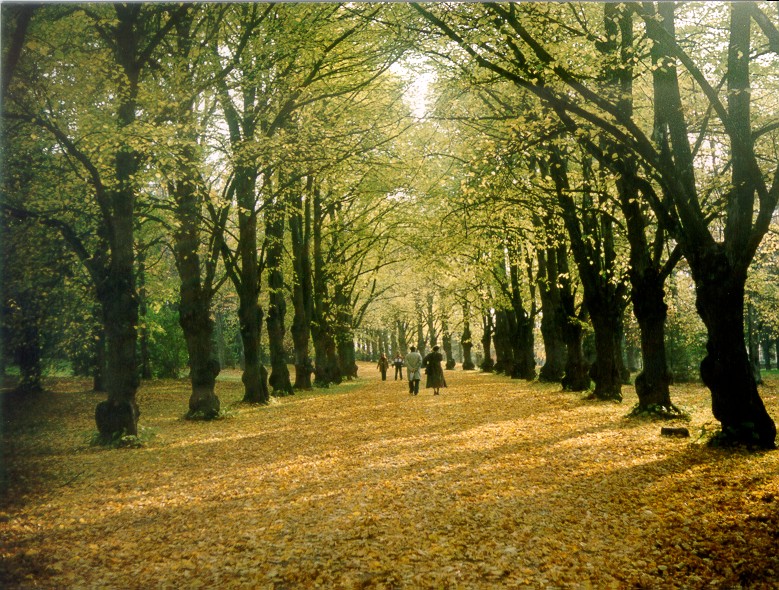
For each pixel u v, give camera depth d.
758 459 9.26
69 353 19.92
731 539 5.90
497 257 25.14
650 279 15.16
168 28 13.38
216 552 6.16
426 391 28.36
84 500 8.62
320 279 34.53
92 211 16.73
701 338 30.12
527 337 36.31
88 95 14.12
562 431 13.23
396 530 6.58
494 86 17.02
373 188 27.78
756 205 20.48
